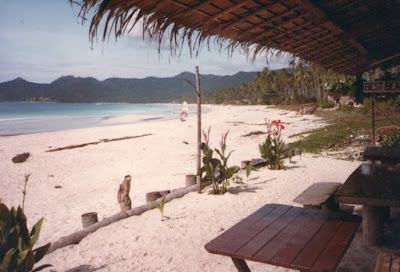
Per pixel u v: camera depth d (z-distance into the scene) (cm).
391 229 419
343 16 267
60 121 5406
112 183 1123
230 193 720
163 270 393
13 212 354
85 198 945
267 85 10600
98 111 10462
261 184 789
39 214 796
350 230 278
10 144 2334
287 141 1648
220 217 570
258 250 246
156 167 1346
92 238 512
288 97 8488
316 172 895
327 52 366
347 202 328
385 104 2031
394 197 309
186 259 418
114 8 152
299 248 246
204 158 721
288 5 205
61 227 679
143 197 868
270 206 354
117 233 525
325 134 1622
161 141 2181
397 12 260
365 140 1290
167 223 554
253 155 1384
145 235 508
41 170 1439
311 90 8488
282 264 224
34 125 4584
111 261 428
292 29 260
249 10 201
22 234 346
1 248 339
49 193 1051
